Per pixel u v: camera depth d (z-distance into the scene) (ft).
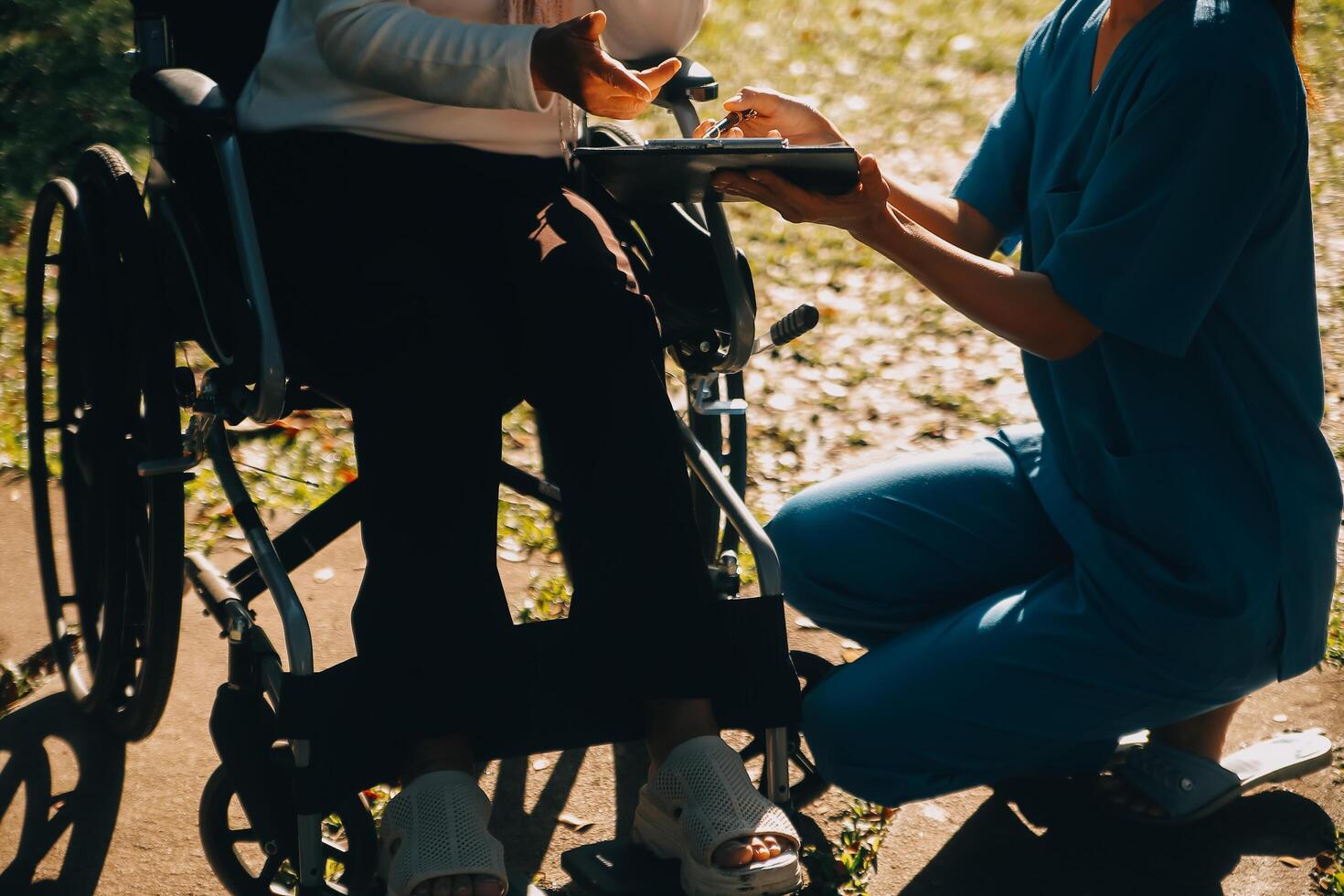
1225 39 6.25
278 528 10.50
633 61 7.94
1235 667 7.17
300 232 6.81
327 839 7.73
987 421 12.37
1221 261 6.38
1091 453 7.25
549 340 6.36
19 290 13.17
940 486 8.01
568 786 8.36
